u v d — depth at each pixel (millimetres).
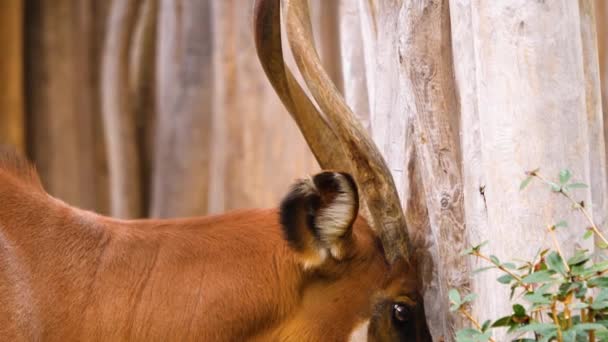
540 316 10477
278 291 11516
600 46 29438
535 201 10961
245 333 11523
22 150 32000
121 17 32406
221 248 11633
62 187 32781
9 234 11250
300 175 27609
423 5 12133
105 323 11289
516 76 11055
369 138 11609
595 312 9648
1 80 31938
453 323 11938
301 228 11164
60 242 11406
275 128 28031
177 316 11406
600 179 12086
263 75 28328
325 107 11602
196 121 30984
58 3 32750
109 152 32719
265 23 11680
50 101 32688
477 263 11648
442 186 12094
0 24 31891
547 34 11031
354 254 11523
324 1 25484
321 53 25469
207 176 31000
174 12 31203
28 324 11039
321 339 11602
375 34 13516
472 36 11586
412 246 12062
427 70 12133
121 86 32562
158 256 11570
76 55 33031
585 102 11430
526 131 11023
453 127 12102
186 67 31047
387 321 11672
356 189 11086
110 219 11836
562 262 9555
